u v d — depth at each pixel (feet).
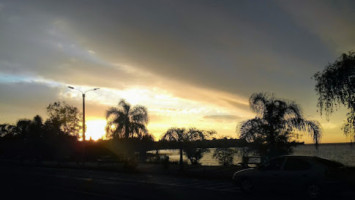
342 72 56.95
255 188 46.62
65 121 159.84
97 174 87.04
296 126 72.08
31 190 53.06
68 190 52.70
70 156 161.27
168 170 88.89
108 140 136.56
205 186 57.36
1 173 92.58
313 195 40.57
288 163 43.75
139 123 126.52
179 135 102.47
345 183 40.52
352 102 56.59
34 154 162.71
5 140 205.67
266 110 74.18
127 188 55.06
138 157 129.39
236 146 80.18
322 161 41.93
